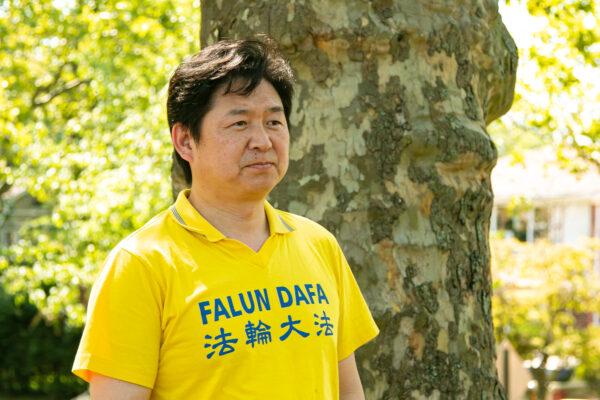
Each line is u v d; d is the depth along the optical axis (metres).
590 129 10.19
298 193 3.79
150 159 14.55
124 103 15.62
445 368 3.78
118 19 14.62
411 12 3.84
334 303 2.72
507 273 19.27
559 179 29.75
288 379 2.47
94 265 15.34
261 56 2.59
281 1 3.82
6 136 16.20
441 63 3.90
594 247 19.84
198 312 2.43
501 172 27.42
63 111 19.41
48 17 16.05
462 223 3.91
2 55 16.62
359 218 3.73
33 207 27.98
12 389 23.09
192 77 2.55
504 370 9.75
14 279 18.25
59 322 22.28
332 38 3.75
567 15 8.77
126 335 2.41
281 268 2.60
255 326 2.46
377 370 3.67
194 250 2.52
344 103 3.78
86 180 15.07
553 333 19.23
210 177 2.58
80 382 22.52
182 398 2.44
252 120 2.55
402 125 3.77
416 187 3.78
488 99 4.32
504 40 4.46
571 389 21.73
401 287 3.72
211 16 4.10
